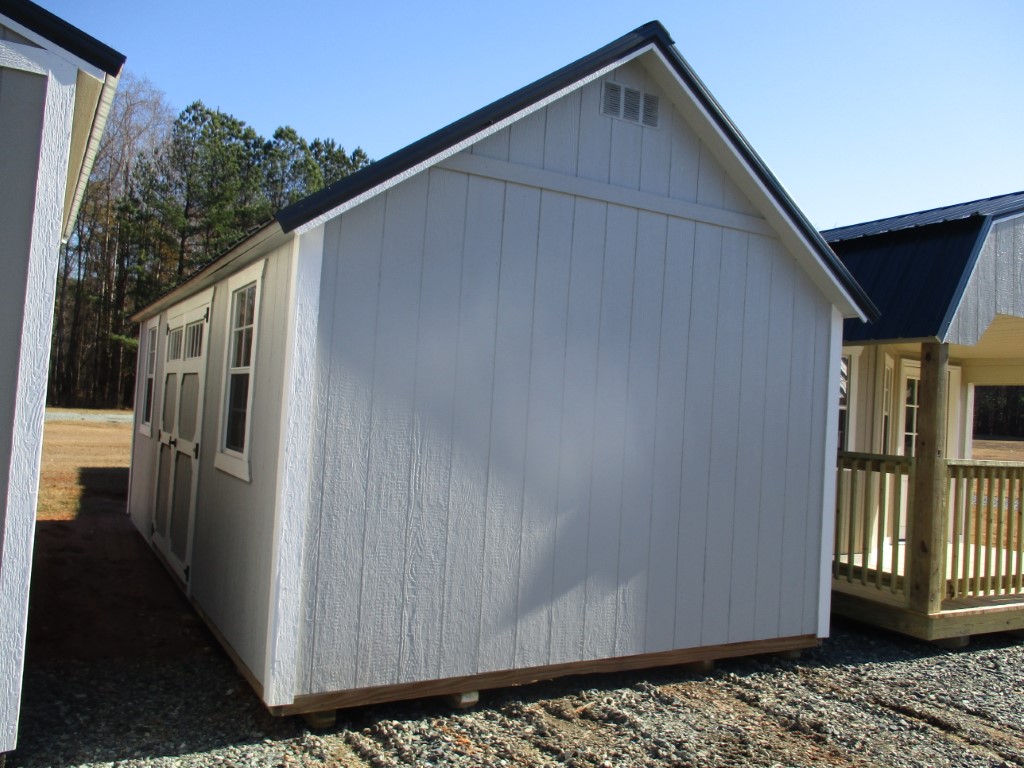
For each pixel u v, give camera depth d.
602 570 5.30
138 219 36.41
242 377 5.54
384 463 4.52
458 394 4.78
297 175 43.72
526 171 5.04
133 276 38.53
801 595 6.20
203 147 38.12
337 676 4.36
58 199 3.56
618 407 5.38
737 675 5.74
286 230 4.17
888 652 6.59
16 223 3.48
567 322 5.19
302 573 4.27
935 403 6.63
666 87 5.59
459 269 4.80
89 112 4.09
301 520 4.26
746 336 5.96
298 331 4.27
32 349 3.52
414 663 4.61
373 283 4.51
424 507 4.65
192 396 7.30
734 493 5.88
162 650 5.65
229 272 6.08
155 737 4.14
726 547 5.83
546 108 5.14
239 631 4.92
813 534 6.27
